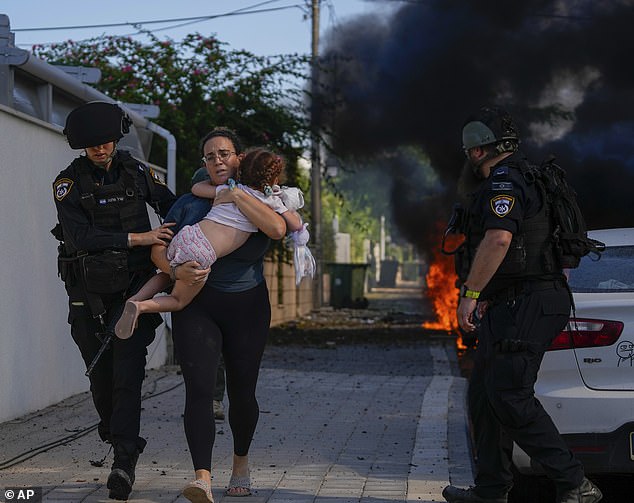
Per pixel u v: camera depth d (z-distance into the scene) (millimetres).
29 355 8758
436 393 10930
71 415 8695
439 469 6785
